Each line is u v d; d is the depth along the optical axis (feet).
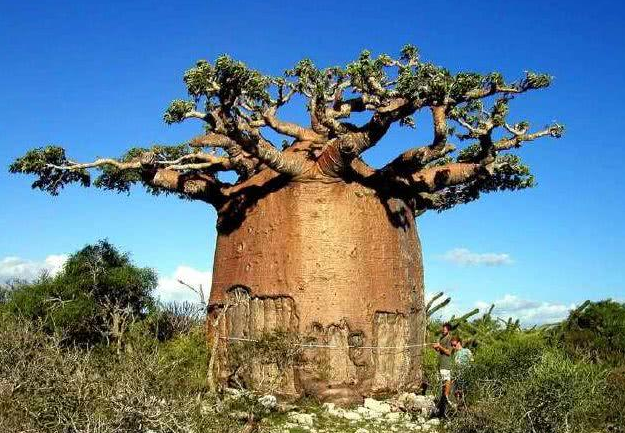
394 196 56.44
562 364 42.70
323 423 44.42
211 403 37.60
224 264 56.49
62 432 28.60
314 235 52.60
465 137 53.78
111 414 29.50
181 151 64.64
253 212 55.26
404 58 50.21
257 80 47.50
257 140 51.29
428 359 61.67
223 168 58.29
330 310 51.31
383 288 53.57
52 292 65.31
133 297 67.92
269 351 48.88
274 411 45.93
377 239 54.19
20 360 35.47
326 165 52.80
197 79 45.98
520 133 53.98
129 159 65.36
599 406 43.98
